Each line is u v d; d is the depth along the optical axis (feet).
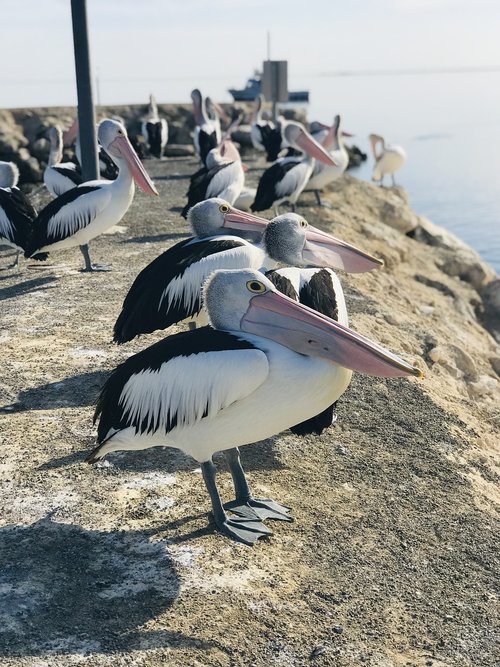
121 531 5.47
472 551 5.63
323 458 6.65
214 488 5.47
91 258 12.85
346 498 6.12
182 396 5.02
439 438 7.28
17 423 6.95
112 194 11.49
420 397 8.02
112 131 11.35
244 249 7.49
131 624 4.63
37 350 8.61
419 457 6.87
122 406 5.31
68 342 8.83
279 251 7.45
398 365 4.94
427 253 18.71
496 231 26.96
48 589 4.89
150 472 6.21
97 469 6.22
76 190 11.62
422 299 15.20
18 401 7.39
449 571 5.38
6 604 4.74
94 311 9.95
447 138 54.85
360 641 4.67
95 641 4.49
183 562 5.17
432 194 33.91
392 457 6.80
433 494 6.31
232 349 4.99
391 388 8.06
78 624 4.61
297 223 7.42
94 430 6.82
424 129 62.03
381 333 10.26
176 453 6.50
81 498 5.83
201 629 4.62
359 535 5.65
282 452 6.66
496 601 5.14
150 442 5.37
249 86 75.05
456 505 6.19
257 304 5.23
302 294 6.22
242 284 5.23
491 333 17.11
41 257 12.38
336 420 7.27
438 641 4.75
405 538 5.68
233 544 5.39
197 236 8.49
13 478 6.07
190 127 31.71
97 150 13.93
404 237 18.83
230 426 5.15
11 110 29.63
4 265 12.85
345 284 12.20
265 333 5.20
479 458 7.14
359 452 6.81
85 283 11.30
